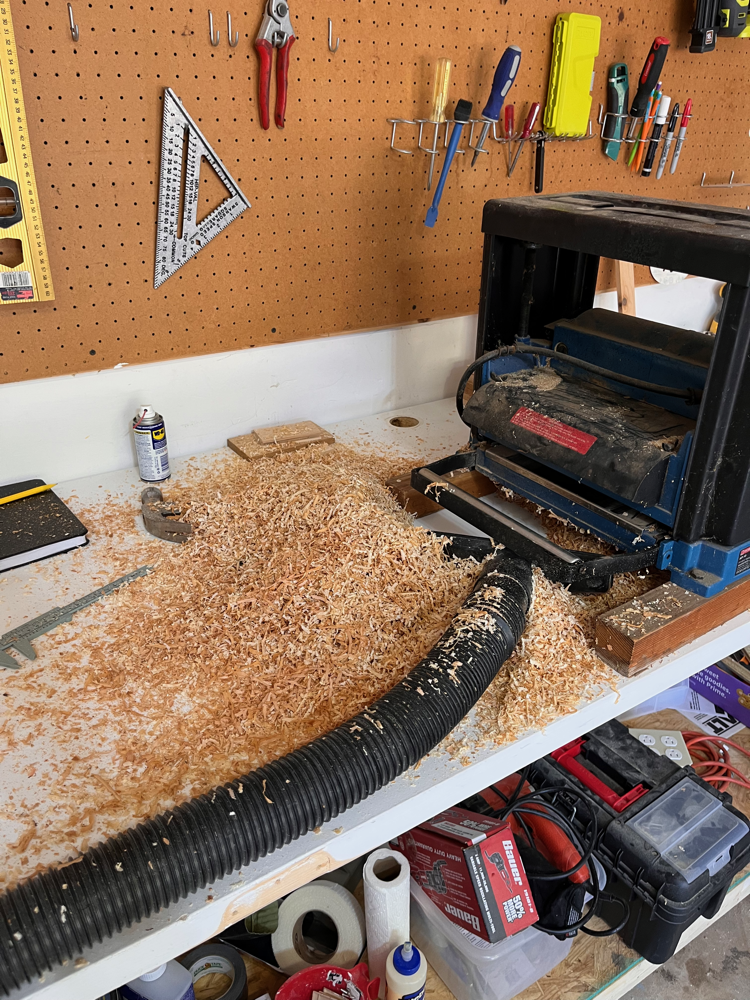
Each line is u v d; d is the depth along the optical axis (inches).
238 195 50.7
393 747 28.5
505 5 56.9
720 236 30.8
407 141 57.1
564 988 43.9
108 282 48.7
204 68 46.3
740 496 34.6
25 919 22.2
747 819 44.6
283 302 56.6
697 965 53.7
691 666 38.2
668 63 70.5
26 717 31.7
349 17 50.2
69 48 41.8
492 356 46.3
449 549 42.2
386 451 57.2
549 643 36.8
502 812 44.1
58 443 50.6
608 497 41.4
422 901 43.1
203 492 49.4
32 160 42.6
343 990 37.6
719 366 32.0
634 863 42.4
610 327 44.6
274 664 35.1
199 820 25.3
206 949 41.7
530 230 40.9
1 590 40.3
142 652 35.8
